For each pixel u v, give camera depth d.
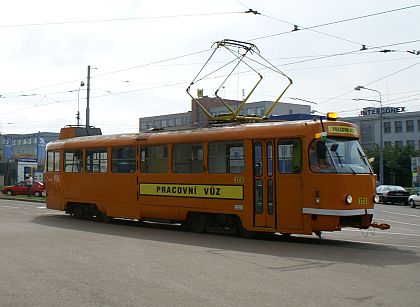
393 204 38.47
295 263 9.62
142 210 16.06
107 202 17.27
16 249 10.99
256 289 7.34
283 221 12.70
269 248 11.70
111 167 17.22
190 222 15.03
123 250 11.05
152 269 8.84
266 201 13.03
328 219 12.05
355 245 12.42
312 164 12.37
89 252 10.70
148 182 15.91
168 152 15.41
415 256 10.62
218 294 7.02
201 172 14.47
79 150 18.59
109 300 6.68
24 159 53.25
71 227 16.11
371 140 76.50
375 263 9.70
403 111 78.19
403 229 17.61
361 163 12.88
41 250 10.88
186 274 8.42
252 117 15.19
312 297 6.88
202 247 11.73
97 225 16.94
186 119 85.25
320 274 8.52
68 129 20.75
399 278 8.23
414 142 72.31
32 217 19.83
